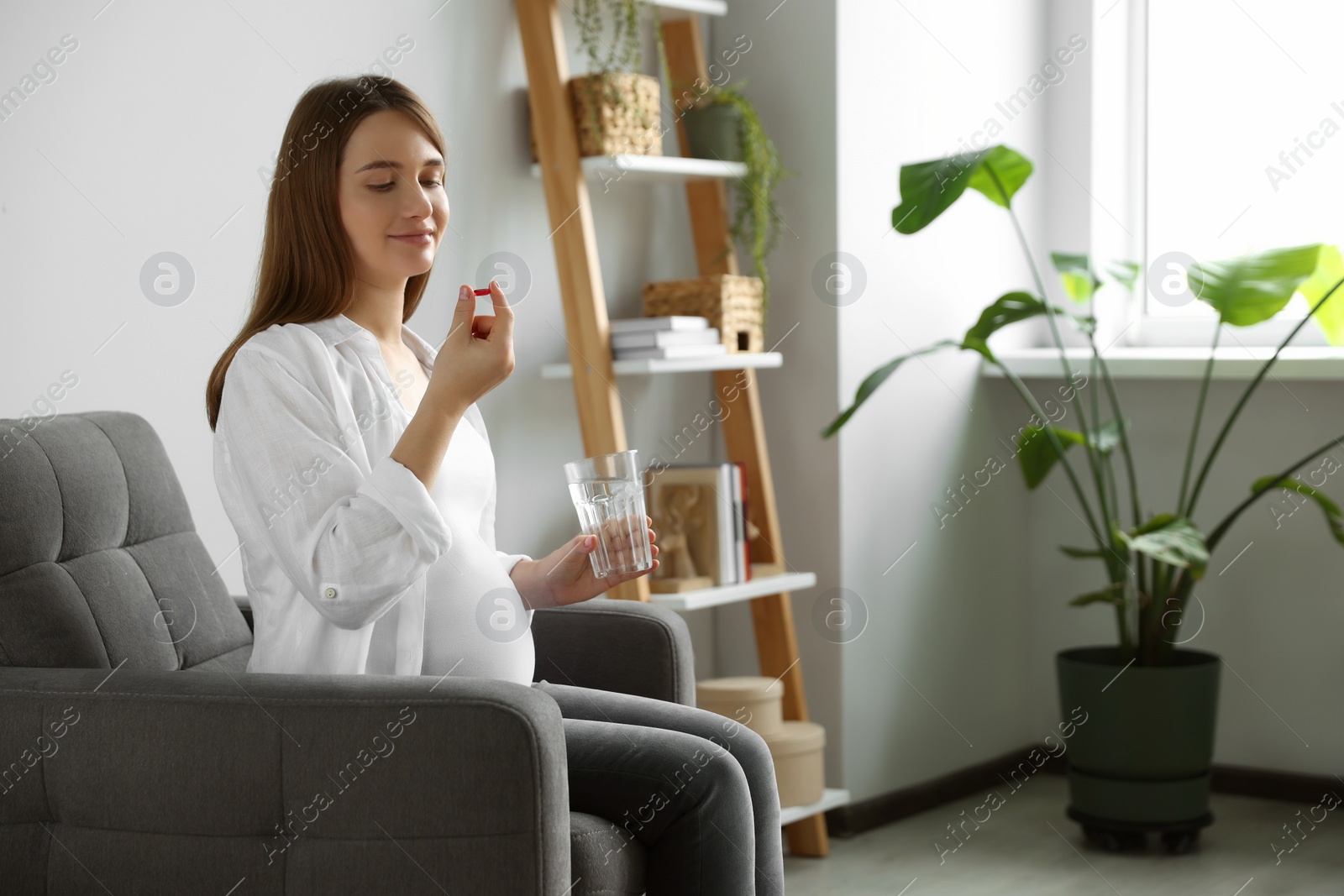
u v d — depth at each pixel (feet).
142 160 6.77
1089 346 11.35
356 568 4.38
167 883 4.32
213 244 7.09
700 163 8.88
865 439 9.77
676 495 8.96
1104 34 11.06
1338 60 10.26
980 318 9.31
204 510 7.09
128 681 4.46
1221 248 10.84
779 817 5.19
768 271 9.85
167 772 4.30
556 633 6.16
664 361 8.43
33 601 5.03
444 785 4.09
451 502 5.10
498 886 4.07
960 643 10.68
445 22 8.20
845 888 8.39
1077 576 11.14
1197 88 10.88
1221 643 10.38
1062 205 11.34
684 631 6.06
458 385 4.53
